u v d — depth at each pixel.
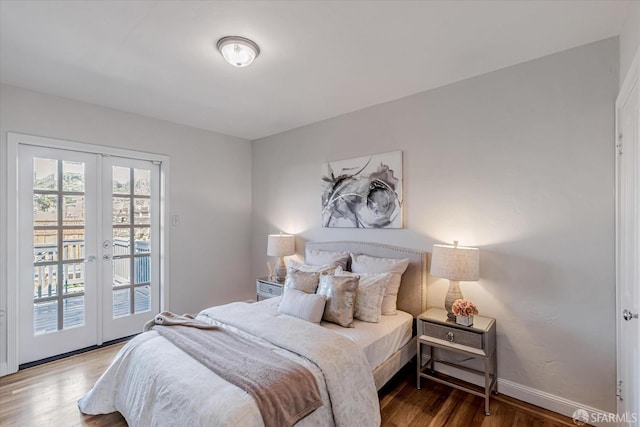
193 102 2.98
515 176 2.24
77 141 2.92
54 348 2.85
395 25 1.79
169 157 3.55
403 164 2.83
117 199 3.23
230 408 1.29
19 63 2.22
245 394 1.36
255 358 1.63
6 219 2.55
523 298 2.20
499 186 2.31
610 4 1.61
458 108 2.51
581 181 1.99
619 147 1.78
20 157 2.67
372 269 2.71
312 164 3.60
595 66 1.95
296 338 1.86
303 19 1.73
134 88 2.66
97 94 2.79
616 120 1.84
